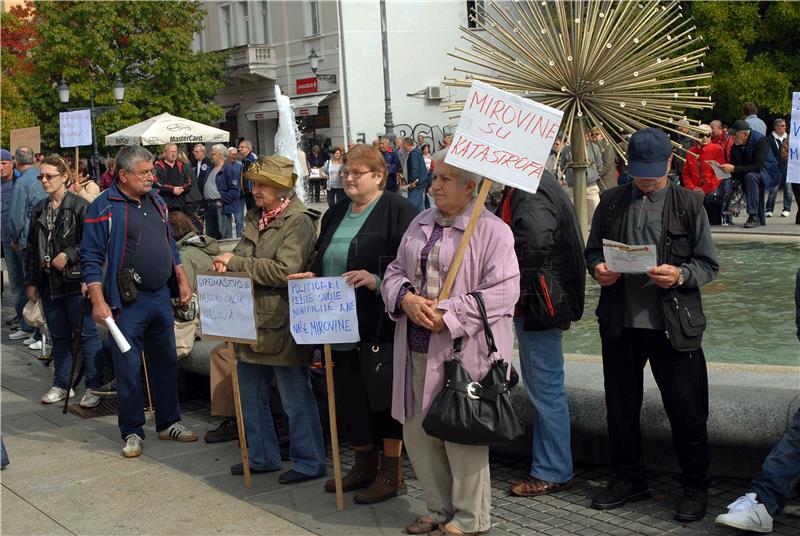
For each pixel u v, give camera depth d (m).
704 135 13.83
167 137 21.36
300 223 5.29
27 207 9.15
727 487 4.84
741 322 7.73
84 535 4.80
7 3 37.47
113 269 6.09
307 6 33.75
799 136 5.12
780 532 4.28
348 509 4.96
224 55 35.97
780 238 12.41
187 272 6.96
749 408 4.52
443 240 4.34
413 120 33.22
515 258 4.25
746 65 22.98
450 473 4.52
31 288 8.29
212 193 18.61
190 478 5.65
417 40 33.00
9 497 5.45
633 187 4.64
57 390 7.75
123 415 6.20
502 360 4.17
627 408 4.68
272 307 5.28
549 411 4.88
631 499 4.74
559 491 4.96
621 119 8.75
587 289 9.84
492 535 4.44
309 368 5.61
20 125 28.27
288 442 6.22
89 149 32.09
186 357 6.96
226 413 6.21
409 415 4.43
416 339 4.38
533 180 4.16
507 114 4.16
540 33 8.53
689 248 4.47
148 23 33.22
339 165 20.69
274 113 35.50
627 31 8.44
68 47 31.23
